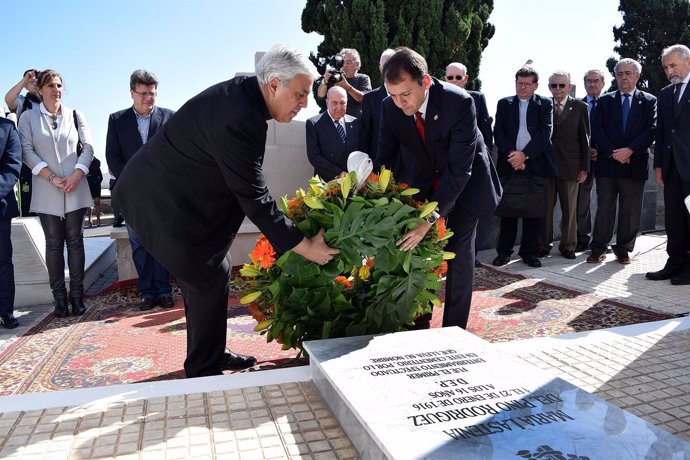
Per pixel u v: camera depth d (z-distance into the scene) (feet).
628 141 19.61
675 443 5.24
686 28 60.95
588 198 23.08
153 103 16.81
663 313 13.66
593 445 5.23
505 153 20.07
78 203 15.94
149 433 6.81
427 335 8.45
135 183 8.90
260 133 8.04
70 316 15.75
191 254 8.90
